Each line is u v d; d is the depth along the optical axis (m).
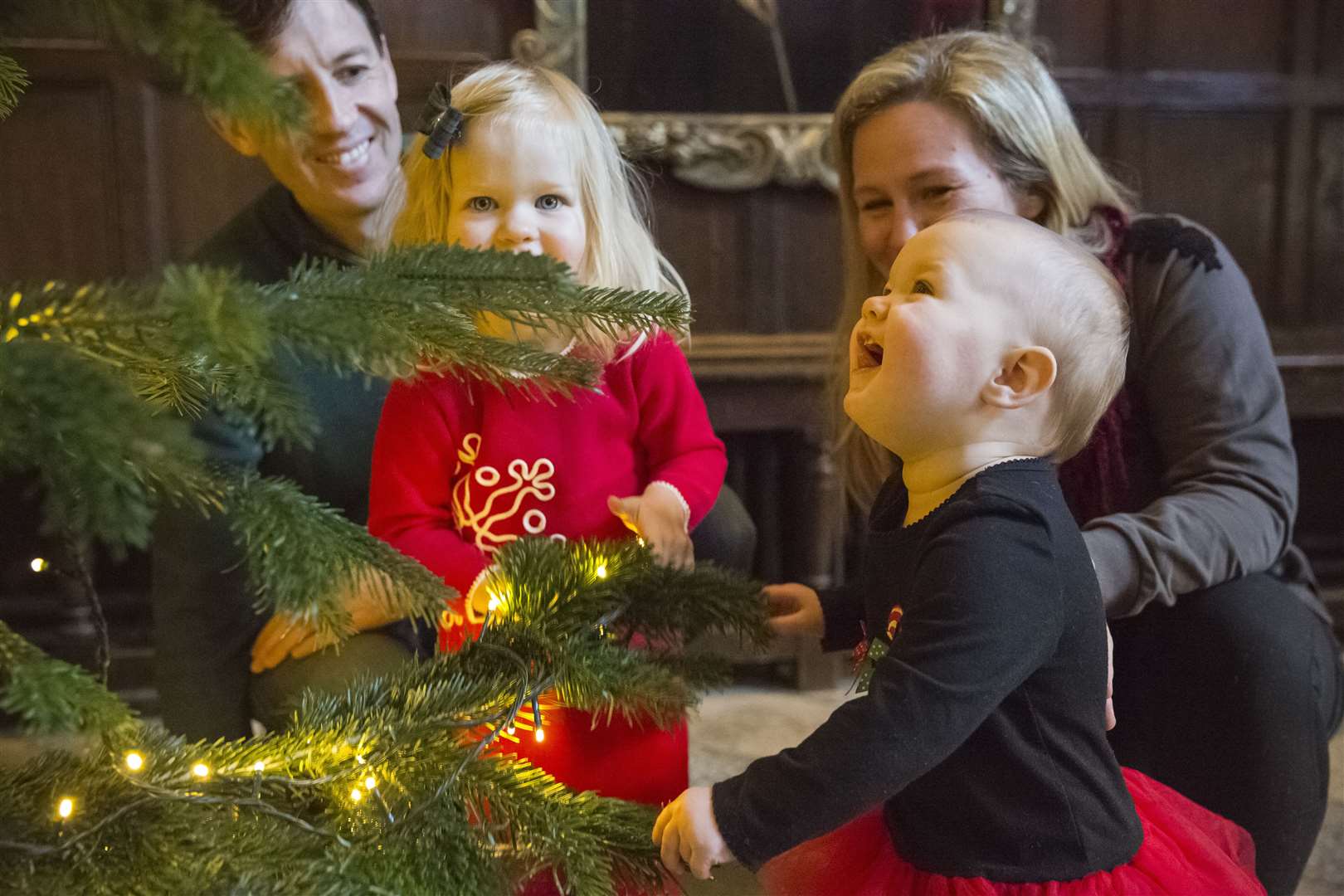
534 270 0.70
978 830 0.90
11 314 0.60
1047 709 0.90
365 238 1.45
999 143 1.17
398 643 1.32
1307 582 1.36
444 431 1.13
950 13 2.29
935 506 0.92
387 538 1.11
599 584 0.95
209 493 0.69
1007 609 0.83
